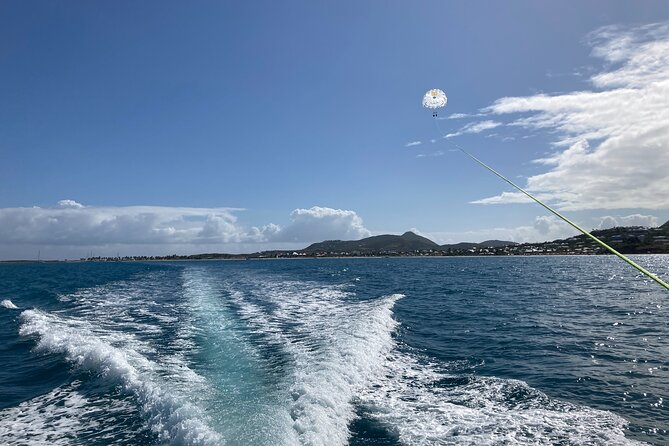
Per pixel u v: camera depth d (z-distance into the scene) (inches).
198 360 456.8
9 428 311.4
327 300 992.9
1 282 1849.2
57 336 581.9
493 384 411.2
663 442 296.0
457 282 1659.7
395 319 757.9
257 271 2623.0
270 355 476.1
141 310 833.5
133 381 381.7
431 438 296.4
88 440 288.5
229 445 250.1
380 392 386.0
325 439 274.4
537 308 917.8
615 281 1697.8
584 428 315.3
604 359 504.1
